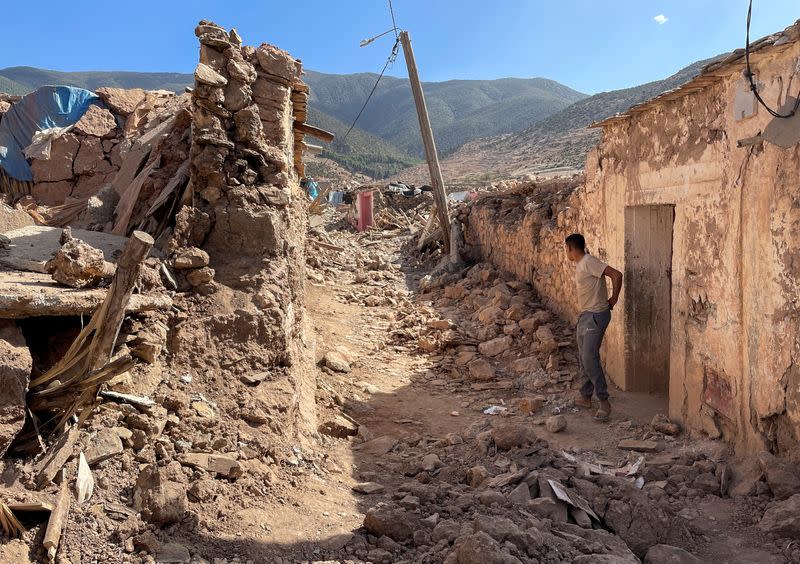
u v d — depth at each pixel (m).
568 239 6.46
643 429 6.01
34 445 3.29
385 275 14.76
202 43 5.30
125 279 3.40
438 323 9.90
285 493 3.89
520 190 14.00
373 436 5.98
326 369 7.61
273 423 4.46
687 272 5.74
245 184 5.41
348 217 25.42
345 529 3.63
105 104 9.69
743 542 3.84
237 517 3.44
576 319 8.99
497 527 3.44
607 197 7.63
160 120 8.95
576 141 96.19
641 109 6.45
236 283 5.07
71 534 2.91
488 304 10.79
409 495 4.25
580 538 3.58
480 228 14.84
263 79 5.75
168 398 4.06
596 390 6.39
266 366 4.91
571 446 5.77
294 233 6.31
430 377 8.19
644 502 4.10
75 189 9.10
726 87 5.05
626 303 7.11
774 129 4.37
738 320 4.90
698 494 4.50
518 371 8.19
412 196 26.12
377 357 8.84
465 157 125.62
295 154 9.84
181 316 4.58
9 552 2.69
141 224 5.57
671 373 6.00
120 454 3.48
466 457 5.39
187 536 3.18
